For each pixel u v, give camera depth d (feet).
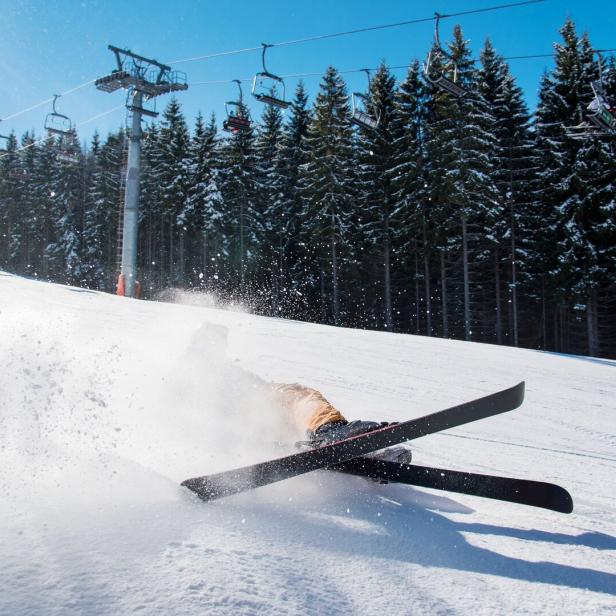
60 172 173.47
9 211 196.34
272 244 129.90
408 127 105.91
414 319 122.83
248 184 131.44
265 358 26.25
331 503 7.68
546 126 93.91
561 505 6.95
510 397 7.14
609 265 89.25
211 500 6.82
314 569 5.31
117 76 78.59
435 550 6.41
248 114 83.20
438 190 97.25
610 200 88.99
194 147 145.38
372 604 4.88
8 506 5.60
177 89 82.17
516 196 106.01
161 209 151.12
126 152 84.38
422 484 7.95
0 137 103.86
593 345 90.17
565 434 17.15
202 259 141.38
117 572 4.50
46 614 3.84
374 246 111.65
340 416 10.53
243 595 4.49
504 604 5.28
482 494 7.52
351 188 111.75
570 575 6.16
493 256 106.42
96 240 171.12
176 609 4.12
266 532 6.01
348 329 47.19
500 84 113.70
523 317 114.93
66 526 5.26
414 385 23.09
